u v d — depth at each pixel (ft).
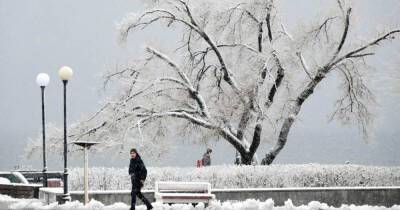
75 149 112.88
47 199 81.82
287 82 115.85
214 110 113.60
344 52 114.73
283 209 69.97
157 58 116.06
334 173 95.86
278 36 119.24
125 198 83.41
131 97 112.37
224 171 92.53
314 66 114.42
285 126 112.88
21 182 106.63
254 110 108.88
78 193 80.94
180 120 118.32
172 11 115.96
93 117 112.98
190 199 72.08
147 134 114.01
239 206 70.28
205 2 115.55
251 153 112.68
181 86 114.52
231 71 118.11
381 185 97.60
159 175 89.86
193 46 118.62
